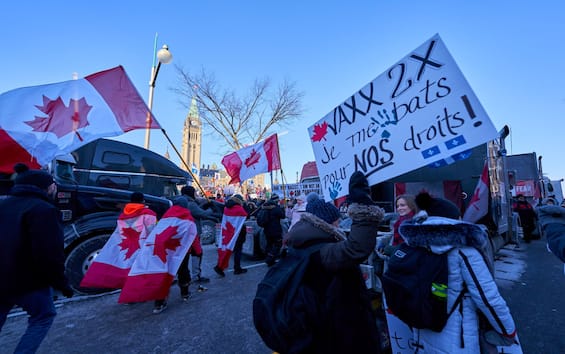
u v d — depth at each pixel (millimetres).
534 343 3090
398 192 4672
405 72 2639
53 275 2375
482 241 1731
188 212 4477
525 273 5820
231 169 9211
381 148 2738
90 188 5242
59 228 2486
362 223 1444
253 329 3480
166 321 3725
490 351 1721
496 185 5371
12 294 2268
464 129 2207
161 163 10945
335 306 1489
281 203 12766
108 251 4434
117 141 10234
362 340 1510
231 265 6887
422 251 1882
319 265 1544
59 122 3703
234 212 5930
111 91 4090
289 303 1468
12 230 2299
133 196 4805
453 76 2312
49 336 3363
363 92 2969
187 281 4445
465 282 1741
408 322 1846
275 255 6586
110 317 3867
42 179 2568
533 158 12594
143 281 3840
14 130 3424
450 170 4453
